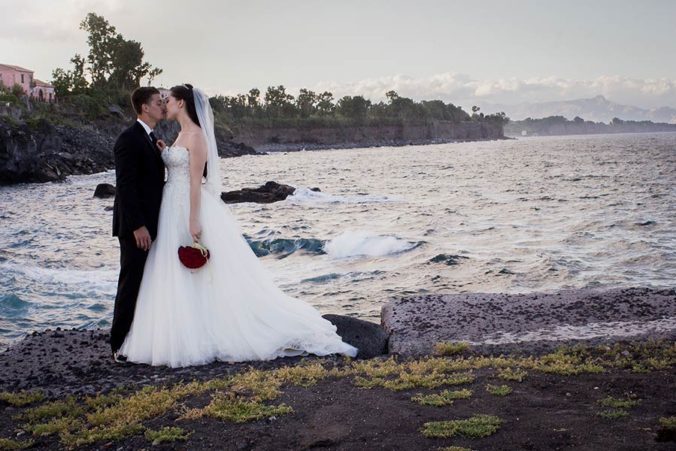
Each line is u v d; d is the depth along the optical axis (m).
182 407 5.44
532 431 4.55
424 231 24.80
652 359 6.29
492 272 16.95
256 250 20.55
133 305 6.95
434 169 78.12
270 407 5.31
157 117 6.78
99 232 24.86
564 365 6.21
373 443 4.50
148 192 6.75
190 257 6.70
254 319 7.13
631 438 4.31
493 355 6.96
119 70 147.12
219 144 156.75
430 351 7.22
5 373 6.91
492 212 31.38
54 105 105.19
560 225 25.97
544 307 8.30
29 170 59.06
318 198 39.03
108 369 6.86
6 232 24.84
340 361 7.00
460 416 4.95
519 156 115.94
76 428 5.25
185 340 6.86
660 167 69.62
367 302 14.00
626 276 16.45
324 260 18.89
